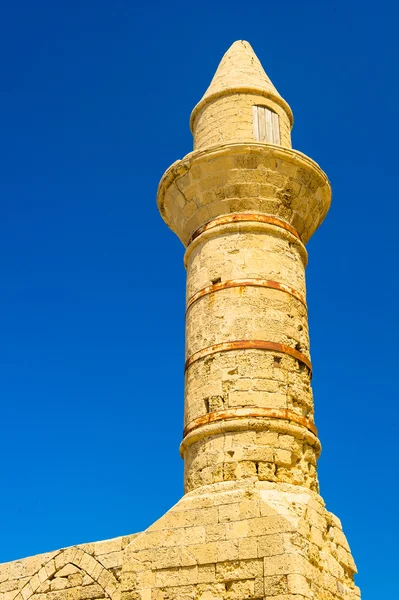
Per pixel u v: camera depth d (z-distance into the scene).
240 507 16.48
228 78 22.89
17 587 20.42
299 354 19.03
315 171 20.91
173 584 16.44
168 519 17.20
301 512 16.53
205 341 19.03
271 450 17.50
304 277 20.67
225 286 19.34
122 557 17.61
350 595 17.64
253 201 20.33
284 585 15.22
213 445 17.78
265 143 20.31
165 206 21.98
